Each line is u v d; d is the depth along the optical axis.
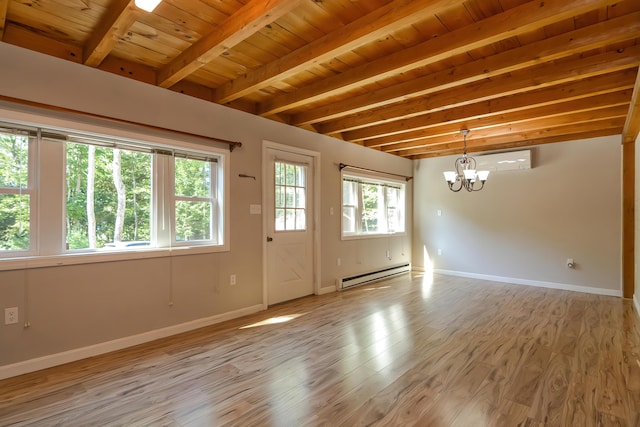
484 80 3.33
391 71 2.80
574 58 2.82
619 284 4.74
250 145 3.93
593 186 4.93
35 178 2.54
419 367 2.52
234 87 3.35
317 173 4.79
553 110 3.88
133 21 2.11
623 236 4.63
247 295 3.88
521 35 2.46
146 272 3.06
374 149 5.89
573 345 2.92
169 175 3.29
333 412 1.96
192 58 2.66
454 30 2.41
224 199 3.65
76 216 2.75
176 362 2.62
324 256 4.90
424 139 5.54
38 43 2.50
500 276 5.75
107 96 2.81
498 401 2.06
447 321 3.59
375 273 5.73
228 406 2.02
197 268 3.42
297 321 3.61
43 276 2.52
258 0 2.06
